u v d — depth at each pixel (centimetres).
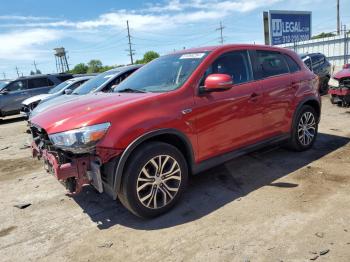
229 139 420
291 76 512
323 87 1370
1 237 355
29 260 309
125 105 347
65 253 315
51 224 374
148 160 346
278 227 323
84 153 336
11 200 457
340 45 2267
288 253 282
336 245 287
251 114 442
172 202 373
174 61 451
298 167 480
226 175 471
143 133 341
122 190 341
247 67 455
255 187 423
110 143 326
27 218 395
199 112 383
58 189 483
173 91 377
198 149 389
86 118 332
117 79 789
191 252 297
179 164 372
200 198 403
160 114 355
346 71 897
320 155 527
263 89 459
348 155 517
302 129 538
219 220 347
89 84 860
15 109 1492
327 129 703
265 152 557
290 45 2566
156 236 329
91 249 318
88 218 381
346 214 336
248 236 312
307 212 346
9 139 972
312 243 292
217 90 388
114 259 299
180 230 335
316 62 1327
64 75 1636
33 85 1541
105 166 339
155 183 356
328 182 419
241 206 373
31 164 642
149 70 471
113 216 380
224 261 279
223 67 427
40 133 388
